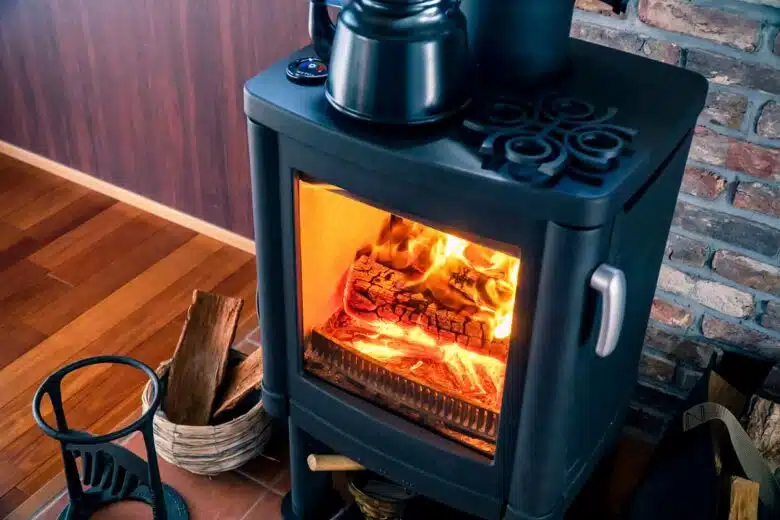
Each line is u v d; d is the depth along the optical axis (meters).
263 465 1.83
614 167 1.12
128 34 2.25
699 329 1.71
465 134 1.18
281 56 2.04
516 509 1.35
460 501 1.40
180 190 2.46
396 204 1.20
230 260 2.41
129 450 1.68
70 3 2.30
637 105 1.27
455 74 1.18
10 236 2.46
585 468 1.48
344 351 1.44
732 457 1.50
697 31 1.44
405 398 1.41
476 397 1.37
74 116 2.52
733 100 1.46
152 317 2.21
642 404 1.86
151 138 2.41
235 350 1.90
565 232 1.08
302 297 1.42
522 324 1.19
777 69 1.40
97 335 2.16
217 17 2.08
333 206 1.39
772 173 1.49
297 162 1.26
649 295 1.49
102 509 1.74
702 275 1.65
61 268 2.36
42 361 2.08
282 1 1.96
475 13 1.25
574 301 1.13
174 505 1.73
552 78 1.31
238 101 2.18
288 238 1.35
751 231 1.56
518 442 1.28
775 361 1.66
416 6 1.13
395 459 1.43
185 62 2.20
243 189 2.33
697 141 1.53
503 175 1.09
